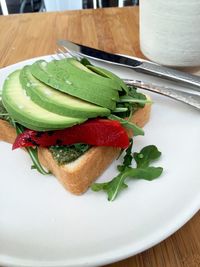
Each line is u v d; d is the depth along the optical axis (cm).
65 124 16
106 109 17
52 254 14
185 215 15
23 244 14
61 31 35
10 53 31
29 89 18
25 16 39
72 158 17
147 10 25
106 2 52
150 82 24
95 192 17
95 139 17
